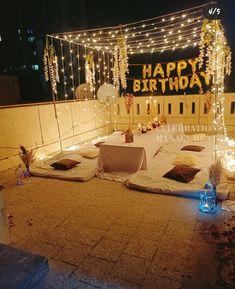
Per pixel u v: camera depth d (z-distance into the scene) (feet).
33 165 16.38
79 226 9.29
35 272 6.60
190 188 11.35
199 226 8.88
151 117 27.14
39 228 9.25
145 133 17.93
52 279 6.78
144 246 7.93
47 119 19.95
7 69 65.57
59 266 7.25
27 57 67.26
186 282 6.44
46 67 19.74
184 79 19.22
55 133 20.89
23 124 17.76
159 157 16.58
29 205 11.14
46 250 7.98
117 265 7.17
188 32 19.76
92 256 7.61
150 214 9.87
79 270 7.06
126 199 11.30
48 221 9.73
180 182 12.21
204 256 7.34
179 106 25.90
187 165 14.39
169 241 8.12
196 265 7.00
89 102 25.41
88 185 13.20
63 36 19.83
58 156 18.06
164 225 9.06
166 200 10.99
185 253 7.51
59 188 12.95
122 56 18.28
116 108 28.78
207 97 22.03
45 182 13.87
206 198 10.16
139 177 13.15
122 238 8.41
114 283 6.55
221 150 17.35
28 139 18.22
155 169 14.32
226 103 23.93
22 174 14.46
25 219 9.94
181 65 19.04
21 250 7.32
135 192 12.00
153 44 22.12
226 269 6.79
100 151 15.01
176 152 17.33
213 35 11.81
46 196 12.03
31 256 7.06
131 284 6.48
